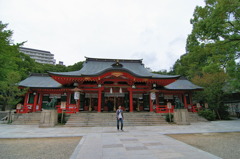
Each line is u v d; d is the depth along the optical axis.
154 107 20.39
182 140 7.88
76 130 11.23
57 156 5.37
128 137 8.41
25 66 33.88
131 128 12.19
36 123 14.80
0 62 18.17
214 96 20.16
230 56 11.52
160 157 4.97
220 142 7.46
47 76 25.92
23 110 18.50
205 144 7.04
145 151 5.66
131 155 5.18
